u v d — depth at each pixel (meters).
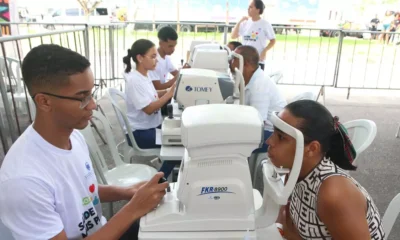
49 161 1.00
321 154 1.05
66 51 0.95
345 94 5.91
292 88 6.12
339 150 1.09
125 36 6.21
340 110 4.98
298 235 1.23
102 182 1.86
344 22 8.97
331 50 8.09
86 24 4.42
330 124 1.03
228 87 2.06
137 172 2.13
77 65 0.93
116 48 6.12
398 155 3.46
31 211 0.91
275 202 1.05
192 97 2.05
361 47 7.70
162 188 1.09
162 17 8.85
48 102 0.95
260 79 2.54
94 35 5.43
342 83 6.38
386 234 1.37
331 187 0.99
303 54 8.03
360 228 0.95
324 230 1.07
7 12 5.30
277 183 1.05
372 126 1.96
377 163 3.26
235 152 0.98
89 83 0.97
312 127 1.00
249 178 1.01
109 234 1.00
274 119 1.01
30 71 0.92
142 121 2.63
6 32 5.34
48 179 0.97
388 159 3.35
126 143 2.57
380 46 7.48
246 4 8.40
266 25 4.77
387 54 7.79
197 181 1.00
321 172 1.04
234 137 0.95
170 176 2.20
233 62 2.58
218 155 0.98
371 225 1.05
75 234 1.08
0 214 0.91
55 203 1.00
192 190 1.00
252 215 1.05
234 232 1.04
